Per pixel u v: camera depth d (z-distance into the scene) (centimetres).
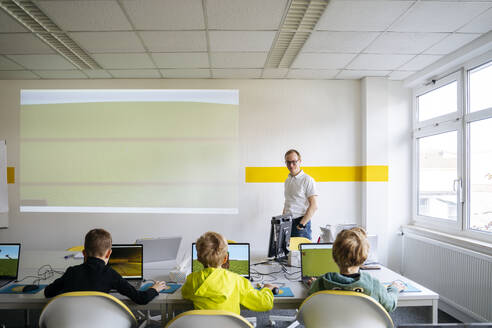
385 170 421
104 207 427
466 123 329
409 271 396
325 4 243
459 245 311
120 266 210
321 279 169
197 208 427
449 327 112
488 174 300
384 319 148
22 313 302
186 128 431
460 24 269
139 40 306
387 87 427
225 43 313
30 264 258
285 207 350
